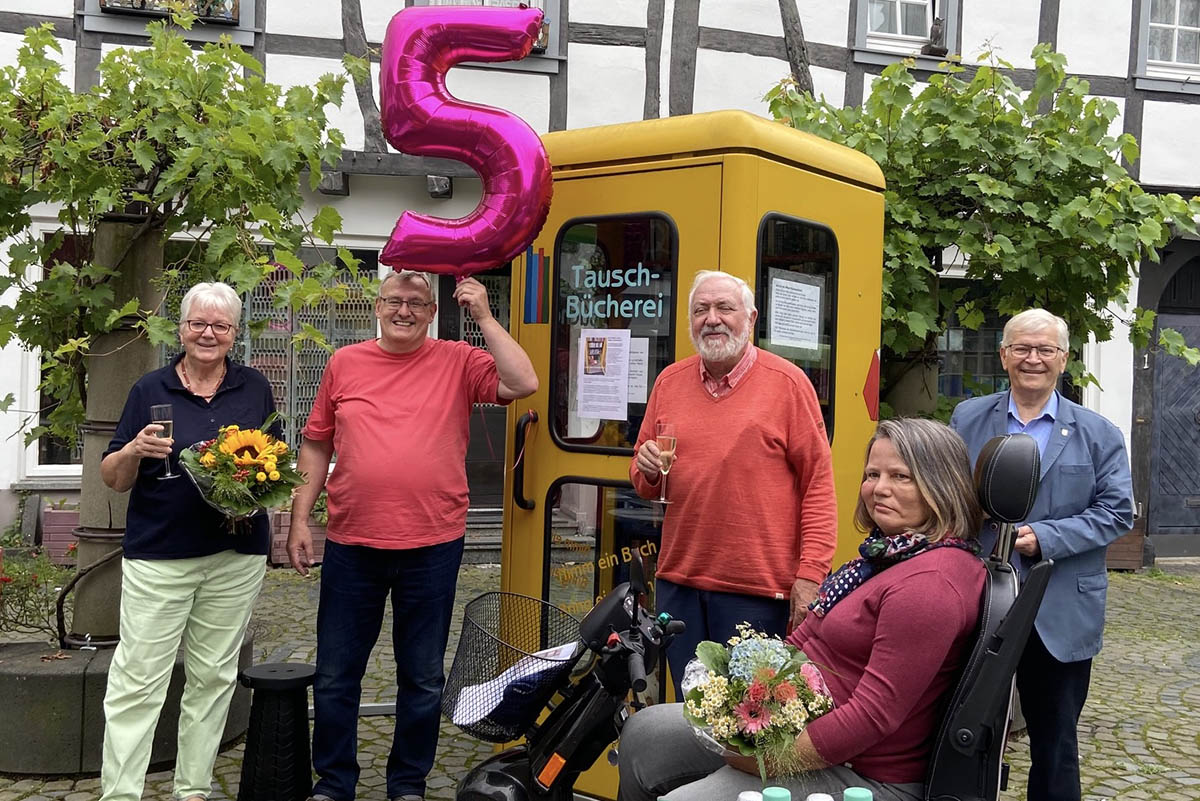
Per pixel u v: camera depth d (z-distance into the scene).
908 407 5.37
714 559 3.12
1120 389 9.98
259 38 8.16
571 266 3.76
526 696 2.60
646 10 8.72
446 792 3.89
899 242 4.90
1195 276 10.43
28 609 4.59
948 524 2.22
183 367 3.54
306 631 6.23
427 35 3.48
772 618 3.10
